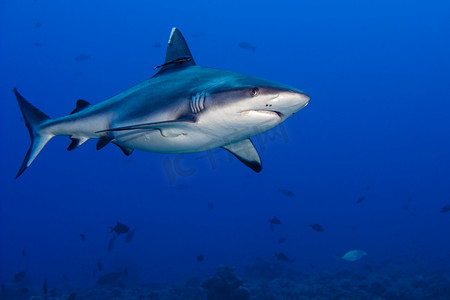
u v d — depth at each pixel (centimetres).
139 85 362
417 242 3600
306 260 2908
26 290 1226
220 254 3831
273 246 4094
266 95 255
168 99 307
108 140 375
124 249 4356
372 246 3494
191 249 4619
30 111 460
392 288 1263
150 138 337
